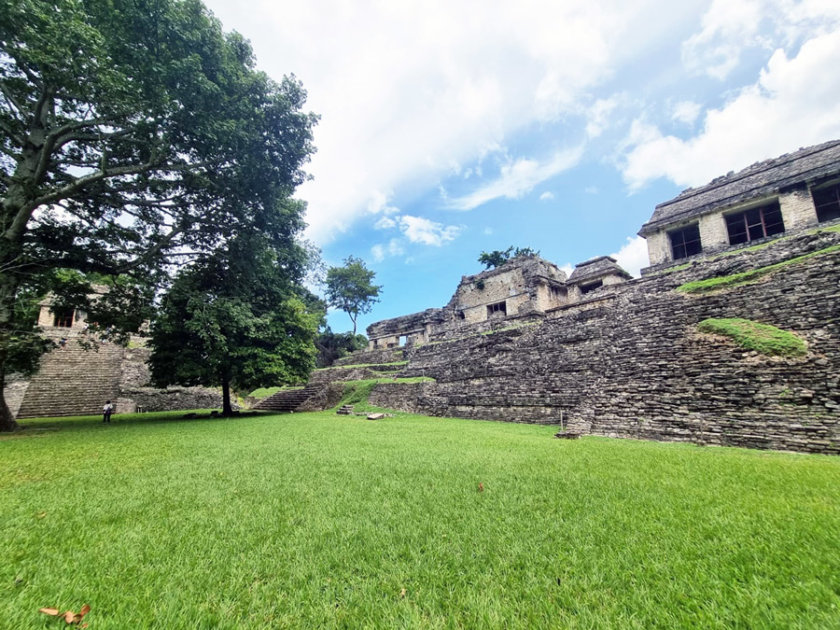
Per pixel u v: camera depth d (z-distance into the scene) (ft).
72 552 9.61
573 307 63.72
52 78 30.50
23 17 28.45
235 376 55.11
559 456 21.59
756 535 10.28
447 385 55.72
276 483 16.08
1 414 36.73
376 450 24.18
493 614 6.88
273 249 54.65
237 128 39.65
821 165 52.80
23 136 37.11
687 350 33.45
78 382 69.15
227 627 6.63
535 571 8.48
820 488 14.49
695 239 67.31
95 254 42.93
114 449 25.18
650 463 19.36
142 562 9.06
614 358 38.91
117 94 31.71
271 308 57.93
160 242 46.32
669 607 7.22
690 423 27.73
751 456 21.50
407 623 6.65
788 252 39.91
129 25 34.17
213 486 15.70
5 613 6.91
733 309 35.14
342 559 9.11
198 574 8.45
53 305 44.29
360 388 68.23
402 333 108.99
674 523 11.16
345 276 148.36
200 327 43.32
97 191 41.01
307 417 53.11
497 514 12.03
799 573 8.30
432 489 14.93
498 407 46.78
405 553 9.39
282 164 47.67
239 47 45.27
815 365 25.44
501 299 87.71
